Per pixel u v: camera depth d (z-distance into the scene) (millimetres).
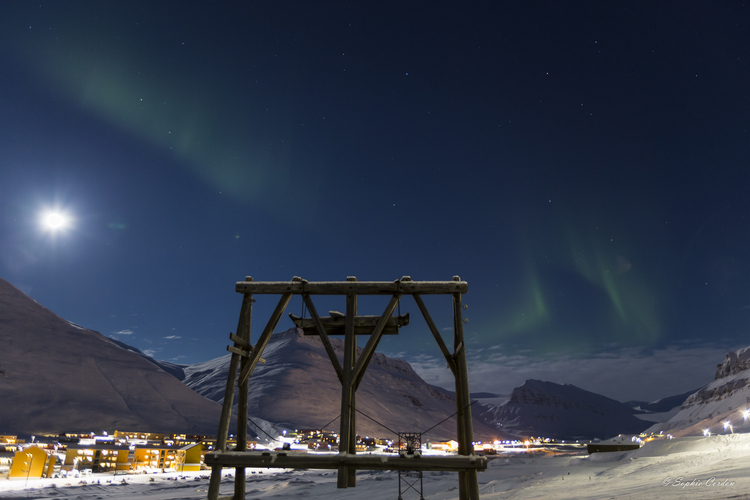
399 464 10992
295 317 13922
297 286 12805
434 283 12453
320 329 12688
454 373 12164
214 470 11586
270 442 172750
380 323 12492
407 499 41719
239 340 12367
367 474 71000
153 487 64125
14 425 150875
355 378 12164
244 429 12508
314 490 55750
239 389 12812
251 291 13008
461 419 11672
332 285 12719
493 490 41688
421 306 12469
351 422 12000
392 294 12617
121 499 54000
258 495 55750
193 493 57906
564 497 23719
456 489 42094
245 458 11477
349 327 12477
